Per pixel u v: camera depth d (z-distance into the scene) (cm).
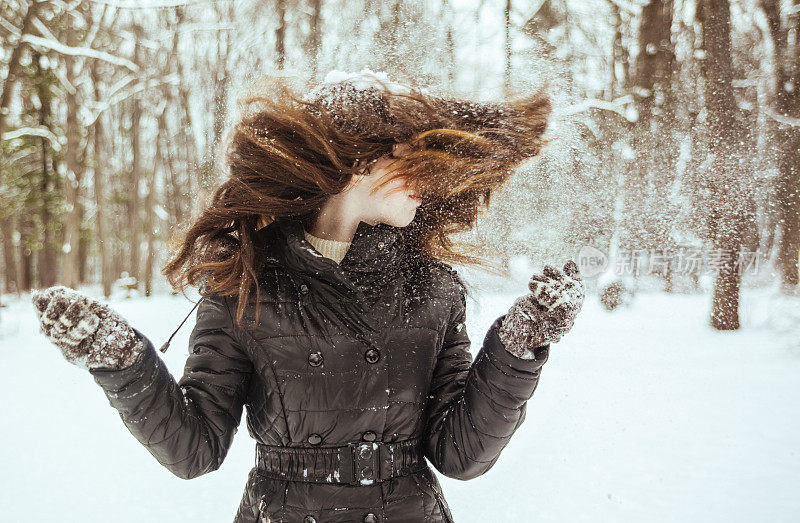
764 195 868
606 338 744
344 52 200
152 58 2261
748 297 945
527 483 396
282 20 1412
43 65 2250
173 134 2756
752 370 680
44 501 387
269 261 156
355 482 146
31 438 517
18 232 3309
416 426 154
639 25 1191
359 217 163
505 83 175
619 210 755
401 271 162
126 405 130
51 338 124
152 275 2506
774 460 432
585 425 503
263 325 149
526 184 197
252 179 162
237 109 167
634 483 391
